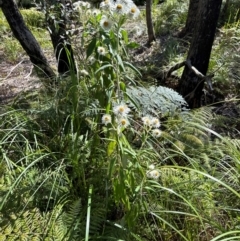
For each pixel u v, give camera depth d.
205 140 2.54
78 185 2.12
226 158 2.45
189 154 2.43
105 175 2.08
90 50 1.91
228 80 3.83
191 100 3.53
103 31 1.86
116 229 1.86
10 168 2.25
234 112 3.45
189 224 1.99
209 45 3.43
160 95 2.81
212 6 3.26
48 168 2.10
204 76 3.34
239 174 2.18
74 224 1.86
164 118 2.90
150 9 5.00
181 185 2.07
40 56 3.60
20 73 4.72
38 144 2.29
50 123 2.54
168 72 3.81
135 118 2.69
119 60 1.82
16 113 2.63
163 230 1.99
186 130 2.57
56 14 3.12
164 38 5.38
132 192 1.80
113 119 1.86
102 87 1.95
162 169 2.16
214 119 2.93
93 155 2.17
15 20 3.46
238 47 4.57
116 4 1.73
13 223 1.87
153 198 2.01
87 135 2.30
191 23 5.21
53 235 1.80
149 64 4.35
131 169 1.76
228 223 2.06
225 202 2.10
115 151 1.96
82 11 2.39
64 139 2.36
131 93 2.62
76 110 2.24
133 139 2.45
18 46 5.60
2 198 2.01
